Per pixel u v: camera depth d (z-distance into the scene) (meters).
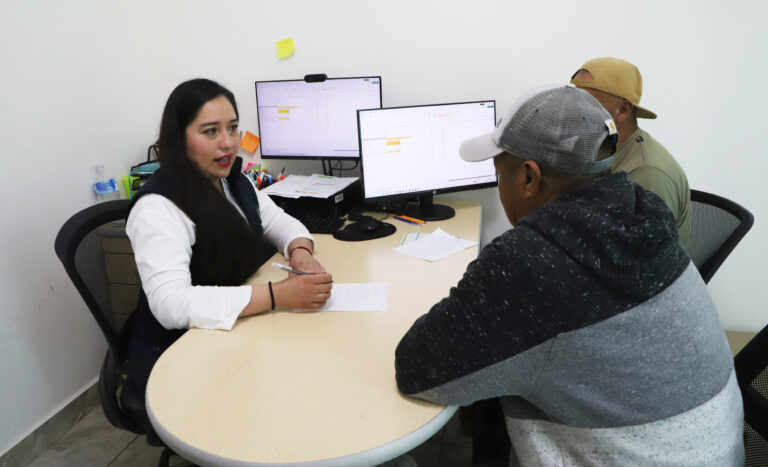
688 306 0.71
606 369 0.69
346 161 2.35
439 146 1.92
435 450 1.78
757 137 1.92
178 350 1.06
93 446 1.90
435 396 0.82
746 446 0.94
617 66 1.53
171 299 1.15
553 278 0.68
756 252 2.04
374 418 0.84
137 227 1.23
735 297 2.12
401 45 2.13
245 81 2.33
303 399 0.90
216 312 1.14
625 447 0.72
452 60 2.10
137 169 2.22
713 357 0.74
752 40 1.82
